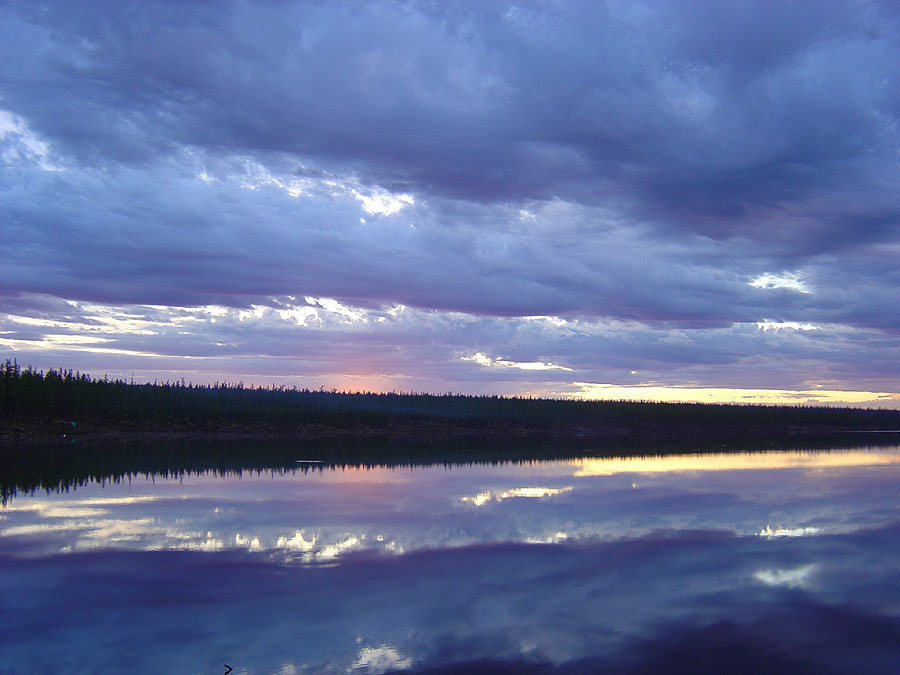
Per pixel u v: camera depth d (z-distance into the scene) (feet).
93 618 47.39
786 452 225.15
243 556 64.95
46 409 281.13
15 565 61.31
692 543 71.61
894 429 551.59
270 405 364.17
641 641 43.42
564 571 59.88
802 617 48.06
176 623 46.26
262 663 39.78
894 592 54.08
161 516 86.53
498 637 44.06
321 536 74.54
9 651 41.42
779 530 79.10
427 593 53.16
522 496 107.45
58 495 104.63
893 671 38.99
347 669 38.93
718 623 46.78
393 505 97.04
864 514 90.74
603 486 121.39
